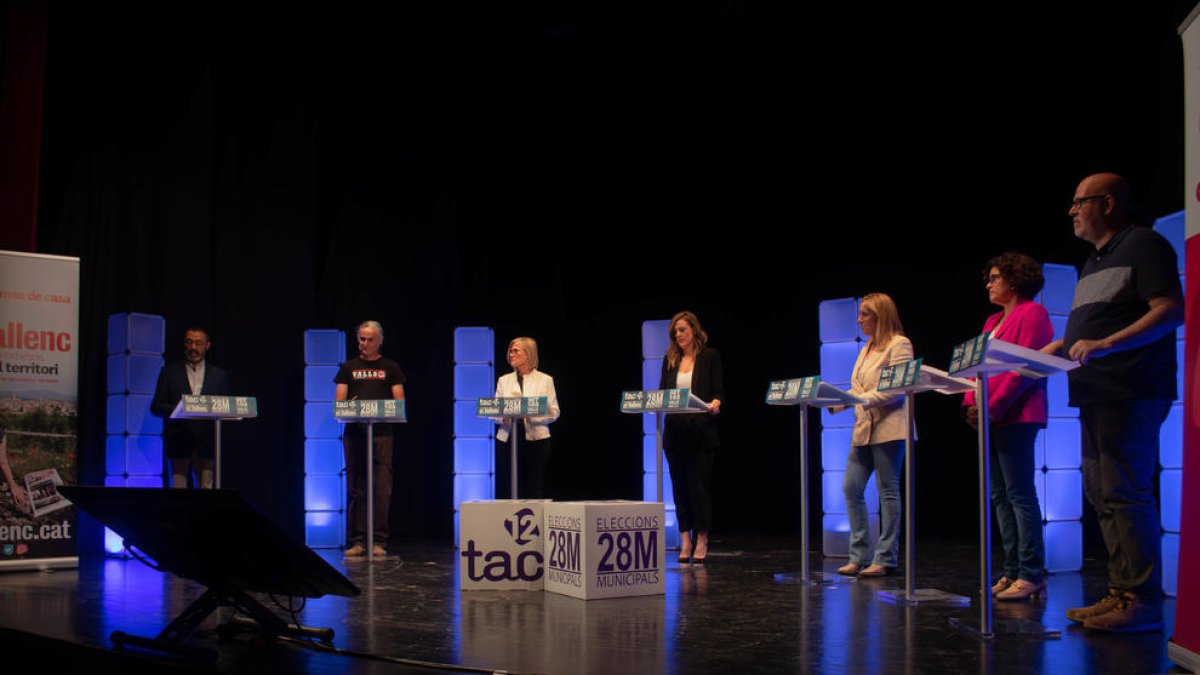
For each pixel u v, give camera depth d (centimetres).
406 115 802
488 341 704
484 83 808
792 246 748
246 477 738
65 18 693
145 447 650
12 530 533
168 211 723
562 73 799
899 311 699
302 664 291
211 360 736
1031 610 374
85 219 700
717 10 722
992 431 401
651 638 325
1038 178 626
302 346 762
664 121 780
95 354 695
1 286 541
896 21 671
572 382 826
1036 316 394
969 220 664
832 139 719
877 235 707
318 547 698
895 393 386
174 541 308
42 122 681
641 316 809
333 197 788
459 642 321
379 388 625
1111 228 329
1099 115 588
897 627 340
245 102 758
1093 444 329
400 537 764
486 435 699
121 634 320
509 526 449
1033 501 397
